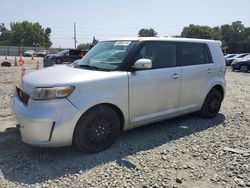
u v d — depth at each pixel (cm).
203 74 616
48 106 407
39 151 460
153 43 532
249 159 457
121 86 467
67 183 373
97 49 559
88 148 447
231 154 475
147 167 421
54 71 476
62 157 442
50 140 411
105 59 511
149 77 507
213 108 666
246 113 739
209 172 414
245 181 392
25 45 10981
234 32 10475
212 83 640
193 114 688
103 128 458
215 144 514
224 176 404
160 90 528
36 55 5672
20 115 421
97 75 452
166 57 549
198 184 382
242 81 1492
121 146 488
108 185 371
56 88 410
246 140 539
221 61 673
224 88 680
